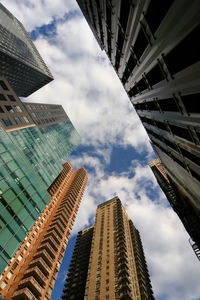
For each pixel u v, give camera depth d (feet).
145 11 39.40
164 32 35.86
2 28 265.75
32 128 137.59
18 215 74.79
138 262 202.28
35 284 105.70
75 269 230.07
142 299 160.04
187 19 26.81
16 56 259.80
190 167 62.54
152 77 54.49
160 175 203.41
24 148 110.22
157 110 66.44
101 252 196.03
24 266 121.39
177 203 120.88
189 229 109.40
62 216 195.93
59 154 221.87
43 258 131.13
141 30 47.78
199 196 68.95
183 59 34.19
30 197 88.28
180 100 41.39
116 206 285.23
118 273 160.15
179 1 27.35
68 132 295.69
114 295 140.46
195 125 41.06
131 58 67.67
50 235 155.84
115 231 221.87
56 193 241.96
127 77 88.12
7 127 107.55
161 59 41.29
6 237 63.87
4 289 97.86
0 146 86.17
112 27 72.28
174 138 64.13
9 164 85.46
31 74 322.75
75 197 260.01
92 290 154.51
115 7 58.03
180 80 36.94
